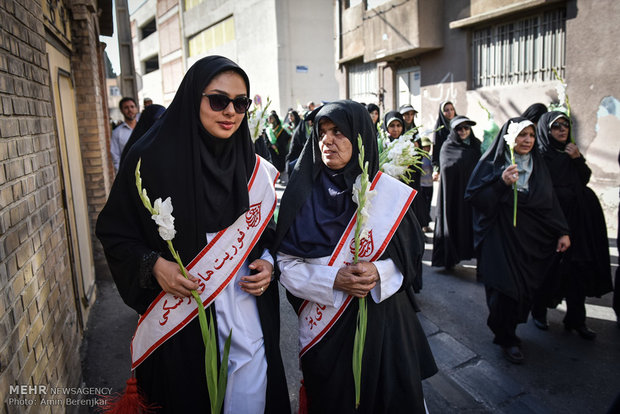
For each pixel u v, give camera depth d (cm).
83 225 433
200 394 196
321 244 211
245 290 201
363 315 203
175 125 187
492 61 879
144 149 186
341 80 1467
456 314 419
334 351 212
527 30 800
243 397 197
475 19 871
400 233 213
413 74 1120
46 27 321
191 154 185
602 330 385
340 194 212
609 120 654
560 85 396
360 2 1309
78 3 456
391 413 212
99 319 409
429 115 1054
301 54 2075
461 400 298
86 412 269
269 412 207
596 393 301
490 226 344
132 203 191
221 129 186
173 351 195
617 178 650
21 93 195
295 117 1208
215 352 186
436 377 323
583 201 372
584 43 675
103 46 671
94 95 481
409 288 237
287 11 2025
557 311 424
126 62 988
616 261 523
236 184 197
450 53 966
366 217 197
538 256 337
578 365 333
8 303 161
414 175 501
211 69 183
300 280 211
